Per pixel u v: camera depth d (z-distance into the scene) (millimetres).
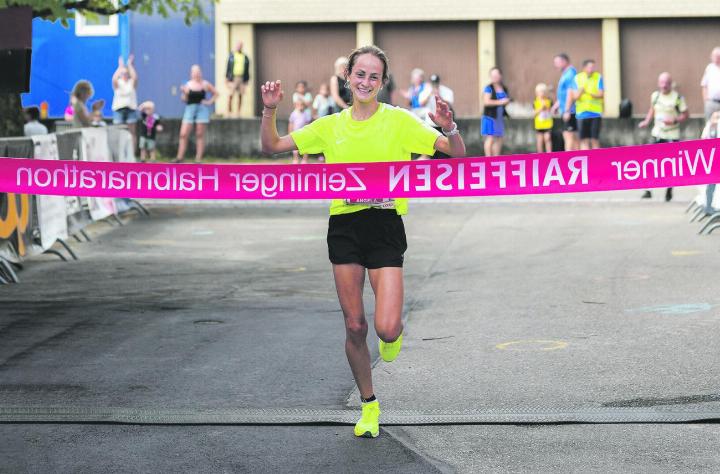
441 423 8844
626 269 16391
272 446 8359
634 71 42781
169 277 16531
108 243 20453
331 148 8523
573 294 14508
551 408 9227
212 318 13383
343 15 42938
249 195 8758
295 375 10516
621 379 10109
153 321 13219
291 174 8547
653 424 8742
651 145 8641
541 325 12617
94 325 13008
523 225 22234
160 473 7801
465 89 43125
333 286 15570
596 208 25109
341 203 8398
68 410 9320
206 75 42750
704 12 42000
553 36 42750
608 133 38562
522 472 7730
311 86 43469
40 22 41344
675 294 14312
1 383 10320
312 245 19938
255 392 9930
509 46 42938
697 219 22328
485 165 8562
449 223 22828
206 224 23281
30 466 7965
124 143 24125
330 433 8664
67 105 41469
